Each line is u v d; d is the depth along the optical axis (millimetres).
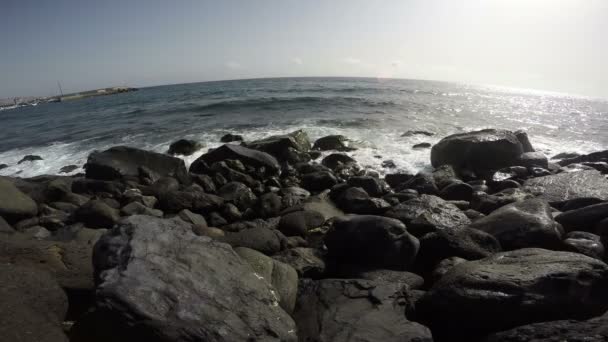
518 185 9148
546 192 8039
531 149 12766
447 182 9203
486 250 5039
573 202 7074
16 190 7305
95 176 10008
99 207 6969
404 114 22469
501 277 3689
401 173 10672
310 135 16219
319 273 5191
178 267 3520
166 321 2928
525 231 5285
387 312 3820
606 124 22625
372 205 7582
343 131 16984
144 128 19594
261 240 5672
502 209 6094
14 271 3430
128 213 7230
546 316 3414
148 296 3064
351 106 25734
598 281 3598
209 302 3268
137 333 2846
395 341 3398
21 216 6859
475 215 6957
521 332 3129
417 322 3912
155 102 37594
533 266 3873
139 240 3658
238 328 3139
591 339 2791
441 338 3773
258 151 11727
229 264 3904
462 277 3838
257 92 41500
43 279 3520
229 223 7746
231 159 11234
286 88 49000
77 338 2992
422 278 4871
